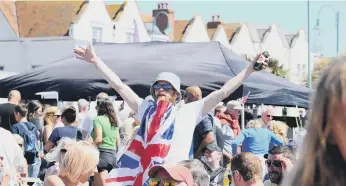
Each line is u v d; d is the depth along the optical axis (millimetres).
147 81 8930
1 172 6125
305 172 1512
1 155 6375
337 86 1461
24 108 9078
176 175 3529
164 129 5066
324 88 1486
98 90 9352
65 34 27875
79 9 28969
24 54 28125
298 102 9773
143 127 5160
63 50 27750
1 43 28438
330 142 1494
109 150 8383
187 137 5133
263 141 8375
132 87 9016
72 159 4875
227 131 8266
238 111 9070
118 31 31969
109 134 8430
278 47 50625
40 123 10414
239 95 9039
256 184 4578
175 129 5094
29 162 9016
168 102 5141
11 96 9492
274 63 39000
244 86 8992
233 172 4625
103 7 30531
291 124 13016
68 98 9594
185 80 8805
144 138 5125
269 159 5176
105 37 30734
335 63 1493
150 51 9883
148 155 5062
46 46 27953
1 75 17453
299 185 1520
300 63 53062
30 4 29234
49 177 4922
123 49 10227
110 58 9727
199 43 10086
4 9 28641
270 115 10367
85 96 9469
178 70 8969
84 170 4891
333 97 1466
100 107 8508
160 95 5152
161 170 3562
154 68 9117
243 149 8414
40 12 28906
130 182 5125
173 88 5164
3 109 9297
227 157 8180
